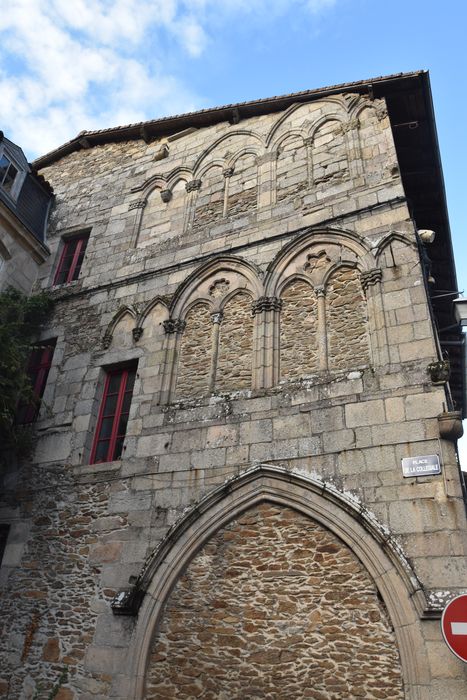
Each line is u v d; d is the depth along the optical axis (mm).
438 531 6031
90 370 9977
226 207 10891
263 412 7832
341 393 7434
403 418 6855
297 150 10773
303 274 8945
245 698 6160
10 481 9281
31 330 11180
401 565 5957
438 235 11242
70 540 8211
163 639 6859
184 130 13008
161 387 8969
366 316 8047
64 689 7062
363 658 5855
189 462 7930
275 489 7113
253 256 9609
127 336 10055
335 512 6641
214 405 8312
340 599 6242
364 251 8500
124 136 14016
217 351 9016
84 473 8750
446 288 11898
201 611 6844
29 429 9750
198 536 7242
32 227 12867
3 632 7887
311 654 6102
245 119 12148
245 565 6895
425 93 10086
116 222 12367
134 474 8258
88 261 11992
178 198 11898
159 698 6535
